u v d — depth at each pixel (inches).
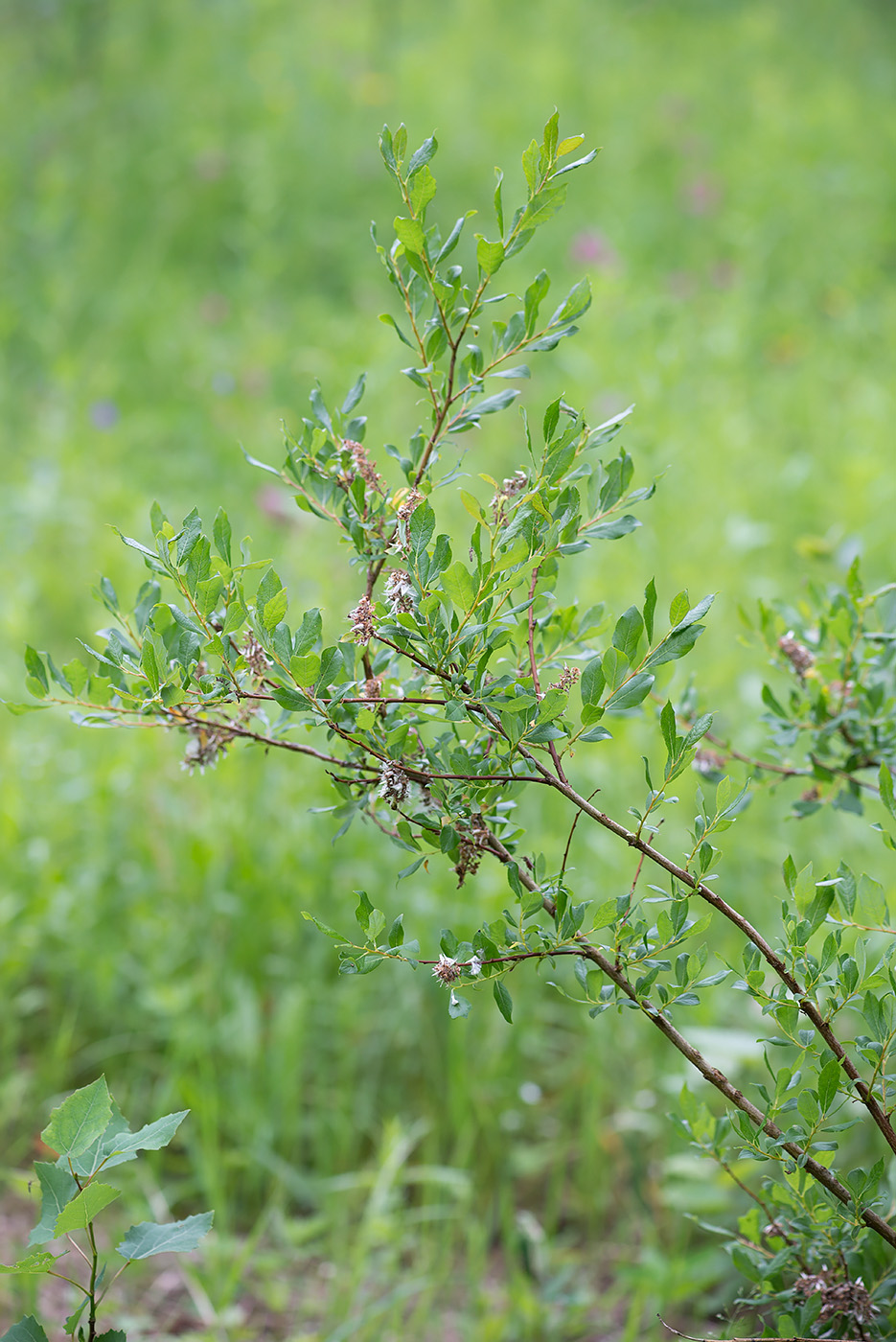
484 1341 94.6
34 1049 114.0
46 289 252.7
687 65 387.2
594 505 77.4
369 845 120.7
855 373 234.1
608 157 323.9
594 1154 103.0
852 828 126.1
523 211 74.5
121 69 347.3
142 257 281.7
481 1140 106.3
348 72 349.1
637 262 279.9
